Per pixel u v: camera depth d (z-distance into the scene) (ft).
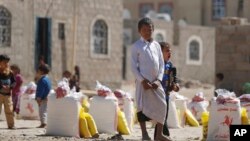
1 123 133.90
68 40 229.45
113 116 112.98
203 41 361.71
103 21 242.58
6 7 212.84
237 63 182.91
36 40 220.43
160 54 89.76
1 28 212.23
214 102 101.04
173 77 94.27
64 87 106.52
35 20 220.02
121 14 249.14
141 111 89.81
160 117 89.25
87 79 236.22
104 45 243.81
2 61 119.44
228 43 184.96
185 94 277.03
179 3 404.16
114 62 246.68
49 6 223.71
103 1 242.17
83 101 128.47
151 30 89.35
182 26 352.69
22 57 216.95
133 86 307.37
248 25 181.16
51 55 223.71
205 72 362.33
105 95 114.01
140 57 88.53
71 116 105.29
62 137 102.73
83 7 234.58
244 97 118.32
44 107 124.16
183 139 108.47
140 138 106.11
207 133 102.01
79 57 233.35
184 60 352.28
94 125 105.91
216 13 389.19
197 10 396.16
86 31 236.02
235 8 373.20
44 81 123.85
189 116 140.46
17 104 145.38
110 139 99.86
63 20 227.81
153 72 88.48
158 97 89.10
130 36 342.23
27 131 115.75
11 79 120.67
